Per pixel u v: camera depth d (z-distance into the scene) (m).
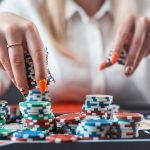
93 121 0.99
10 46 1.13
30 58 1.12
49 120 1.08
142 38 1.66
